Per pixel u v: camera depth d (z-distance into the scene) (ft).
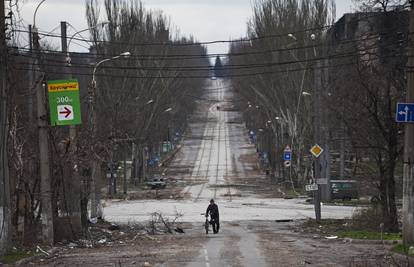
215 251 146.00
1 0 123.95
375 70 183.01
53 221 167.12
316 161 247.70
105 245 169.48
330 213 312.91
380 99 183.62
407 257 112.06
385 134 182.91
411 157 124.36
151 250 151.23
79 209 180.55
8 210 126.82
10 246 128.77
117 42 410.93
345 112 193.47
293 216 299.38
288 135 484.74
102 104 329.31
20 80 170.09
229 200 412.16
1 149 124.06
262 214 311.88
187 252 144.25
